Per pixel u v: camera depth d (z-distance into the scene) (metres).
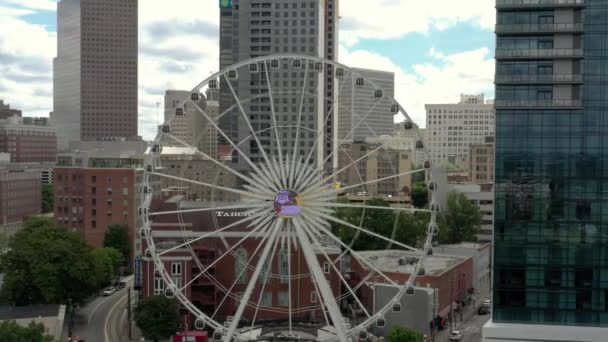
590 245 130.50
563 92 132.25
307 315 170.88
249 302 160.12
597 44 131.75
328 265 172.25
